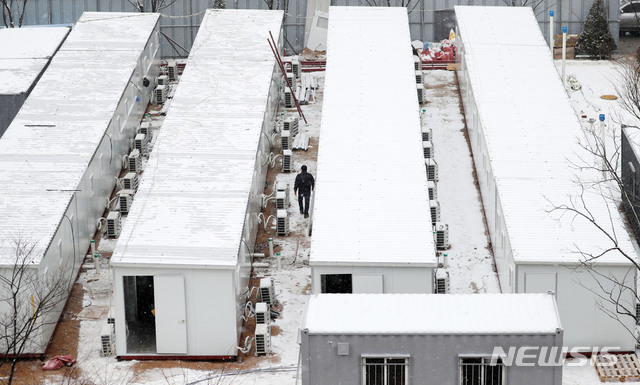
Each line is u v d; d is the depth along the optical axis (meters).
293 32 88.38
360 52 73.06
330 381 42.62
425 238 53.53
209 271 50.91
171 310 51.34
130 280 53.59
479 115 64.75
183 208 55.59
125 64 71.81
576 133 62.50
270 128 69.38
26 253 51.69
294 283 57.66
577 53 86.88
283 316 55.00
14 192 57.16
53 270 53.69
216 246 52.28
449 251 60.38
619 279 50.81
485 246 60.66
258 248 60.88
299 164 69.19
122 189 64.75
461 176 67.62
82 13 86.69
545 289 51.25
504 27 76.56
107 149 64.50
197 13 87.75
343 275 52.81
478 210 64.06
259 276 58.41
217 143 62.09
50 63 71.88
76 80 69.56
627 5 94.50
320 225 54.44
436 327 42.31
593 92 80.12
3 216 55.00
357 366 42.41
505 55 72.38
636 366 49.38
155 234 53.16
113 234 61.53
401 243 53.09
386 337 42.12
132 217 54.62
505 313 42.97
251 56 73.44
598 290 50.94
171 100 70.25
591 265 50.66
